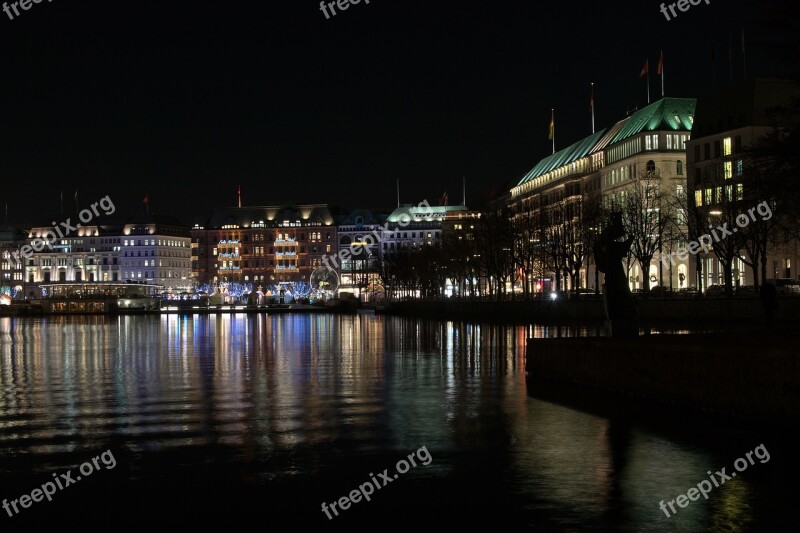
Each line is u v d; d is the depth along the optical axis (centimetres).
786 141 3944
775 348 3072
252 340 8438
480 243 15750
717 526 1867
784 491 2122
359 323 13350
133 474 2312
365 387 4100
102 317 18800
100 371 5028
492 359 5694
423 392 3878
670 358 3309
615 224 4316
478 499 2066
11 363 5650
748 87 14525
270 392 3928
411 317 16588
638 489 2141
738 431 2788
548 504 2023
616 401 3472
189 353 6550
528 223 14925
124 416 3225
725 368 3020
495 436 2780
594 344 3853
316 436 2803
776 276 13550
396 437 2778
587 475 2272
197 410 3366
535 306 11706
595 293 14225
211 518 1945
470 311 13888
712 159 14888
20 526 1906
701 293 10844
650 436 2739
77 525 1908
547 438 2736
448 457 2484
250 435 2825
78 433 2873
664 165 16788
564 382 4144
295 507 2022
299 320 15400
